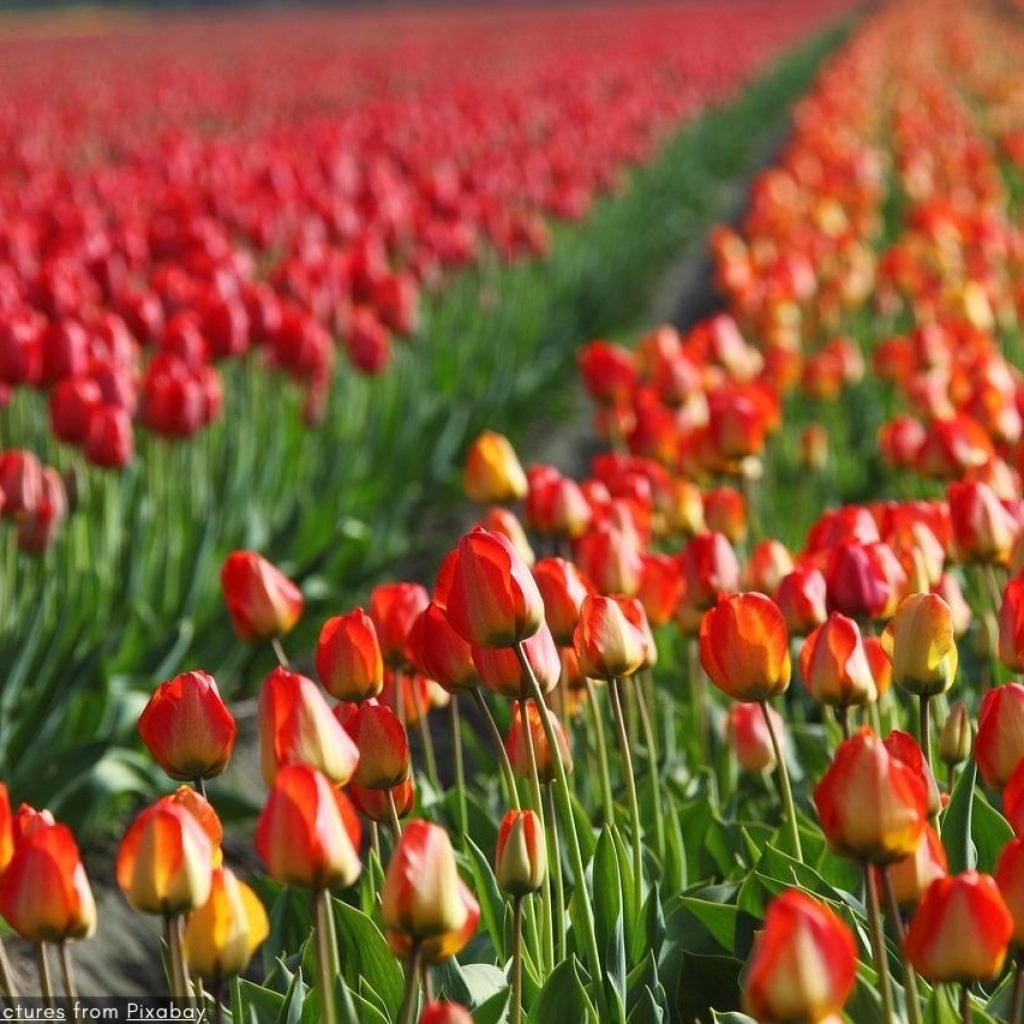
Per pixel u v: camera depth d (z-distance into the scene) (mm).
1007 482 8242
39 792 9047
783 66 70500
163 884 4168
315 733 4570
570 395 21609
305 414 14359
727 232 18641
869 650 6125
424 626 5570
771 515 12281
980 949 4047
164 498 12391
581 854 6285
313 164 23922
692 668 8180
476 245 21406
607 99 47438
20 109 43812
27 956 8469
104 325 12227
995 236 18609
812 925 3703
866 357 17391
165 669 10539
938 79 48812
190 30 134125
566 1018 4996
